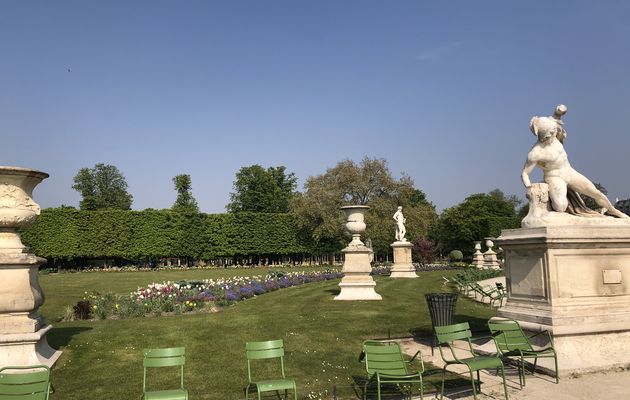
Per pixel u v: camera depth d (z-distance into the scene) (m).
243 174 73.81
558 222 8.16
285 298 16.92
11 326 7.18
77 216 44.78
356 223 16.61
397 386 6.76
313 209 47.72
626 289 8.28
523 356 6.97
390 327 10.84
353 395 6.54
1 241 7.31
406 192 46.91
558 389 6.52
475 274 26.75
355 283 15.92
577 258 8.05
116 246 45.97
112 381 7.09
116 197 85.88
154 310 13.45
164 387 6.86
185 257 49.72
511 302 8.68
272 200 72.00
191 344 9.05
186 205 68.31
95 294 16.39
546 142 8.62
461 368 7.71
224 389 6.79
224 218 50.25
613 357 7.59
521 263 8.48
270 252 50.97
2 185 7.32
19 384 5.18
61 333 9.56
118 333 9.60
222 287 18.70
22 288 7.28
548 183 8.61
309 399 6.42
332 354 8.70
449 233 63.72
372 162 47.00
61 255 43.91
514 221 59.91
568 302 7.87
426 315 12.32
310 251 51.75
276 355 6.26
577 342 7.57
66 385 6.90
